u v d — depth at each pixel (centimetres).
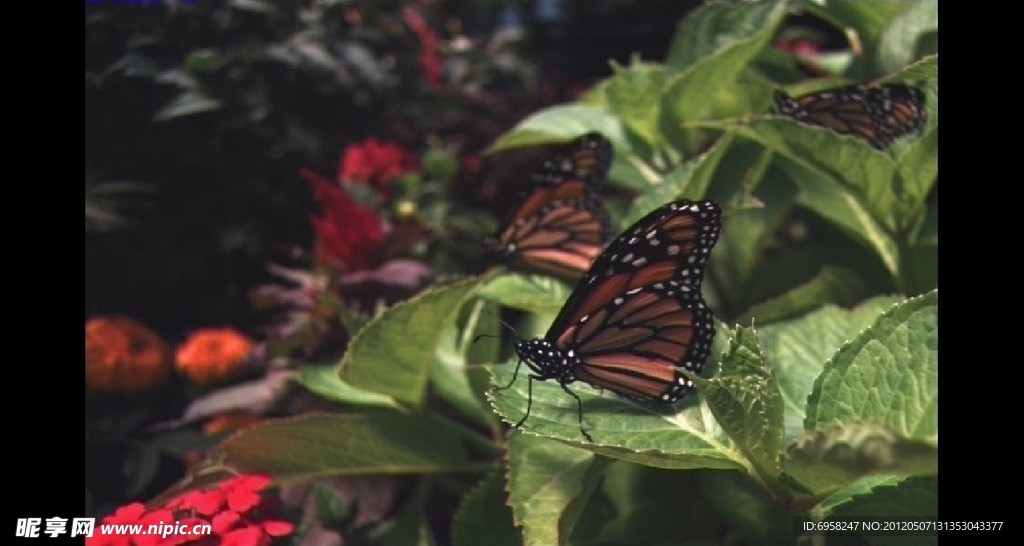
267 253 56
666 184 35
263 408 41
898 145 33
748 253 41
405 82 73
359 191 54
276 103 57
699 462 26
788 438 27
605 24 119
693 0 110
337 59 58
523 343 29
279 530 29
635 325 28
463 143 74
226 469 34
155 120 50
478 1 126
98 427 45
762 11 37
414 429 35
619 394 28
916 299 25
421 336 33
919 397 25
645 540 34
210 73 53
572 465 30
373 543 35
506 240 39
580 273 38
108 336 45
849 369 26
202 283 56
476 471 36
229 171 56
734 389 24
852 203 36
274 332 44
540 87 90
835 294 36
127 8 55
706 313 28
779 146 32
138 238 53
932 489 25
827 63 44
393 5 73
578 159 38
